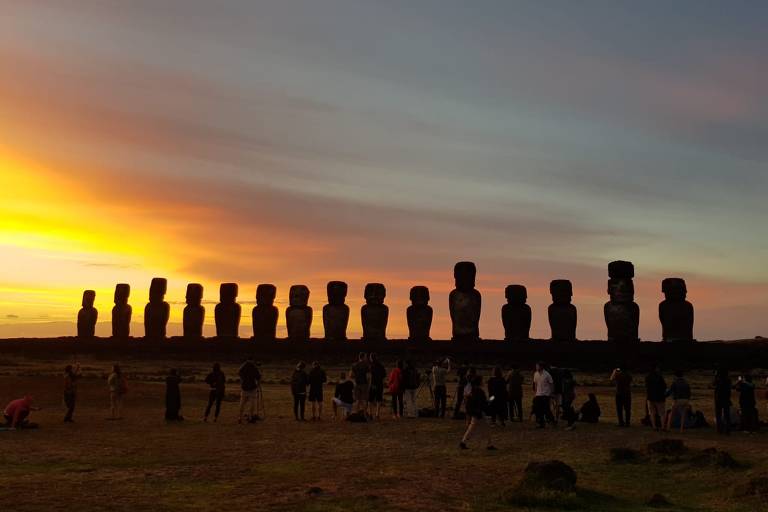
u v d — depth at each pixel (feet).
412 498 49.73
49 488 51.42
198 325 268.62
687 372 207.72
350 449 70.59
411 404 97.91
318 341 249.34
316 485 53.57
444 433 81.87
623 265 224.33
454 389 157.58
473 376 72.74
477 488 53.36
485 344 230.07
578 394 142.61
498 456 67.15
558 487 50.72
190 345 261.24
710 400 128.36
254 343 255.09
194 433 80.84
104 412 102.32
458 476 57.52
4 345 274.36
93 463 61.77
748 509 47.88
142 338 271.08
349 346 243.81
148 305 274.16
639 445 73.51
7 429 82.43
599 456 67.26
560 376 90.89
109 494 49.73
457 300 235.81
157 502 47.55
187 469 59.41
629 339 221.87
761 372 201.87
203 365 239.30
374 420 94.22
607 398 133.90
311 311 259.39
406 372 98.17
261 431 82.89
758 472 56.54
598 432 82.74
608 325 224.74
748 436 79.10
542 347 224.53
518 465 62.44
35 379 136.98
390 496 50.24
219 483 54.03
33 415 98.02
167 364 242.58
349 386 97.14
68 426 86.53
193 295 270.67
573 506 48.08
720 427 81.05
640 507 48.65
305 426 87.81
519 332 230.89
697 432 82.99
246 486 53.01
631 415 104.27
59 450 68.33
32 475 56.18
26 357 266.16
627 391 88.63
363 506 47.26
